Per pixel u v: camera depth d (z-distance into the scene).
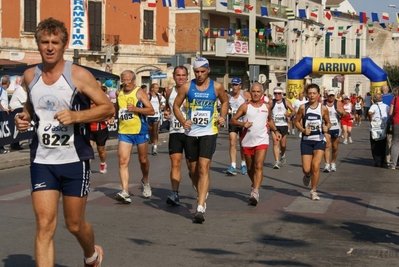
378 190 18.80
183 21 71.25
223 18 74.62
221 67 74.38
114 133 37.19
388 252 11.27
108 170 22.98
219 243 11.80
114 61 63.31
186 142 13.93
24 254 10.83
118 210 14.95
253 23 75.94
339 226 13.41
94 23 61.41
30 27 56.28
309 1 93.25
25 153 26.69
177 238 12.15
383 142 25.20
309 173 16.91
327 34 75.00
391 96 25.20
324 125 16.72
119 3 63.00
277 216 14.45
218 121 13.70
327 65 45.69
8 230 12.66
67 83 7.76
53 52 7.61
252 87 15.95
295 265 10.35
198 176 14.29
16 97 26.50
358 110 64.12
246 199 16.80
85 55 61.22
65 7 57.97
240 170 23.72
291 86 46.69
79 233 8.19
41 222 7.76
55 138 7.79
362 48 107.62
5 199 16.48
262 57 78.88
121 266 10.14
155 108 29.58
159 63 66.50
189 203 16.05
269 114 16.44
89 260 8.61
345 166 25.62
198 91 13.60
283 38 86.25
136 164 25.30
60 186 7.97
